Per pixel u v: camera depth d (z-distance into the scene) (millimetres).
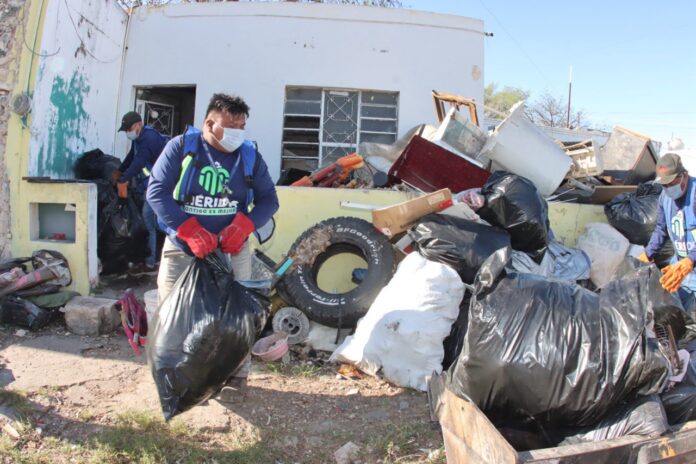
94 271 5145
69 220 5270
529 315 2732
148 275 6055
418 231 4398
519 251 4527
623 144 7062
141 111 8109
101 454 2758
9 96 5051
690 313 3551
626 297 2697
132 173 5504
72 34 6012
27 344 4184
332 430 3139
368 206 5129
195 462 2762
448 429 2615
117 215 5648
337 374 3877
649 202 5207
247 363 3270
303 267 4520
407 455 2932
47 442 2883
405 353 3674
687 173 3773
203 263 2869
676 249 3932
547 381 2578
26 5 5113
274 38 7691
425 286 3787
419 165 5301
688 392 2775
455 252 4199
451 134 5652
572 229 5531
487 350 2734
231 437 3010
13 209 5078
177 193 2920
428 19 7828
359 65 7773
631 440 2271
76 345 4211
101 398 3371
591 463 2156
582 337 2621
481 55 7965
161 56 7723
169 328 2721
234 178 2977
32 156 5238
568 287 2922
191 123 8883
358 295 4355
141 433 2955
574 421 2617
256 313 2854
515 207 4395
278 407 3359
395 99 7973
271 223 4258
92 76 6664
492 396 2730
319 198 5258
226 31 7684
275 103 7734
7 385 3451
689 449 2324
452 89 7906
